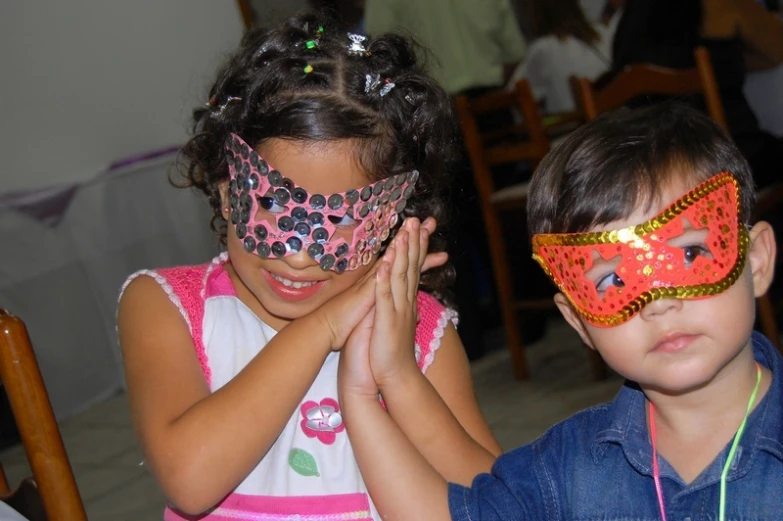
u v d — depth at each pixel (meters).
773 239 1.10
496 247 3.32
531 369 3.45
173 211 3.85
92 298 3.58
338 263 1.22
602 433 1.11
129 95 4.20
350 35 1.37
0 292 3.32
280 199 1.20
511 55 3.86
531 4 4.12
